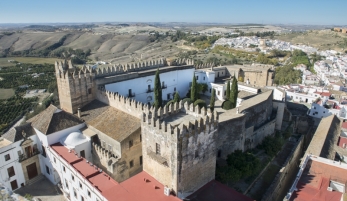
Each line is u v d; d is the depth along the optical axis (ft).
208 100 276.62
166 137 112.47
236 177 145.48
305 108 316.60
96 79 199.82
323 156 175.01
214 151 129.39
